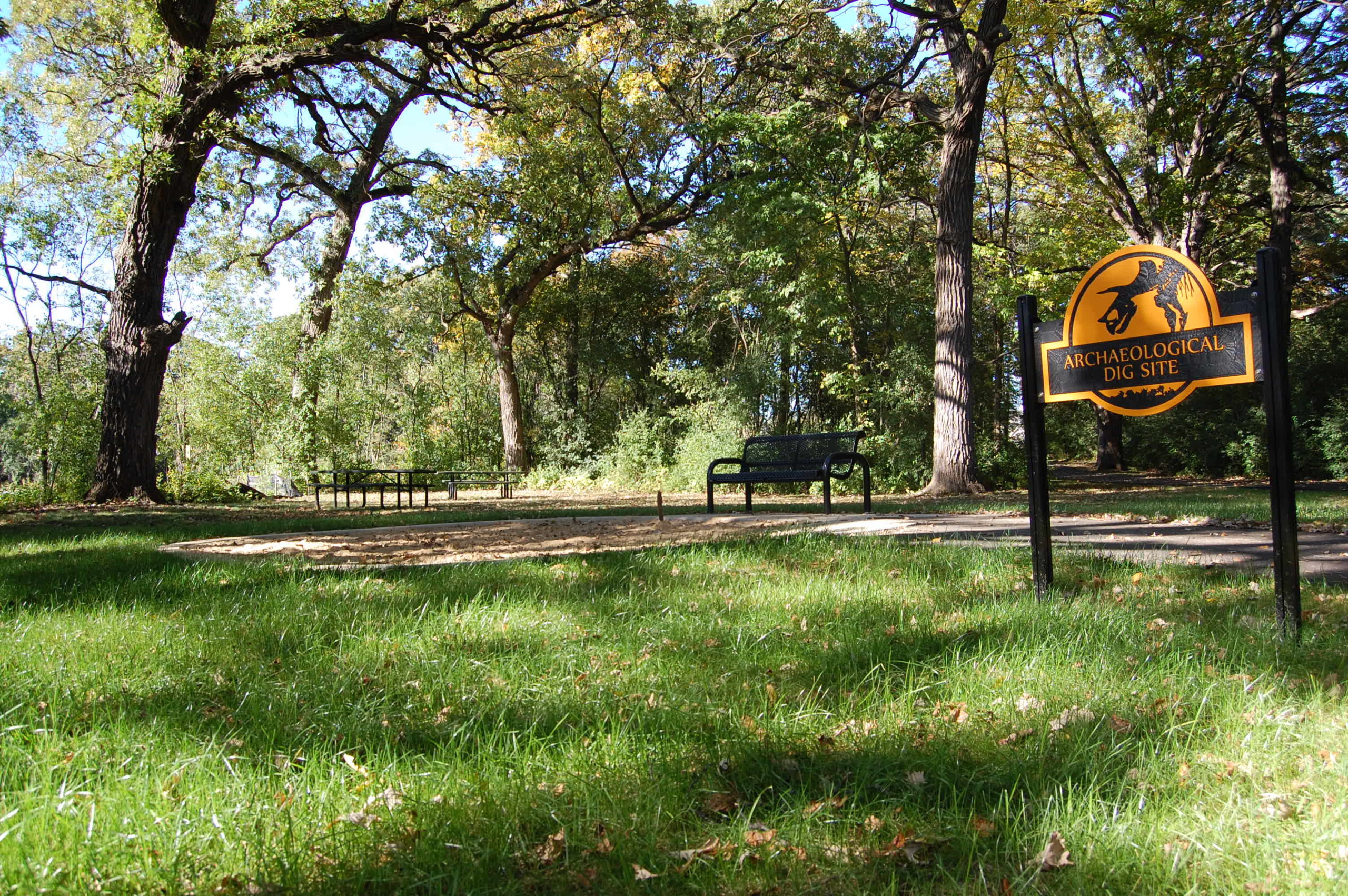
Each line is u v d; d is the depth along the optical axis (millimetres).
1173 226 20016
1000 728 2551
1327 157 18781
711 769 2293
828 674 3096
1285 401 3445
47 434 18281
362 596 4582
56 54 20766
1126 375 3891
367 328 22188
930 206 20828
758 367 21328
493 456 29938
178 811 2016
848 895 1699
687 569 5332
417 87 21469
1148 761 2258
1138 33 17109
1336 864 1744
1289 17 16828
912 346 19281
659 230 26484
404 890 1738
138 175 15148
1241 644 3256
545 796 2127
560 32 20578
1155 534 6836
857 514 9219
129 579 5262
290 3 15258
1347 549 5926
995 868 1789
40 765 2242
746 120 18875
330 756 2381
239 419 21625
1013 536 6871
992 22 14492
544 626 3814
